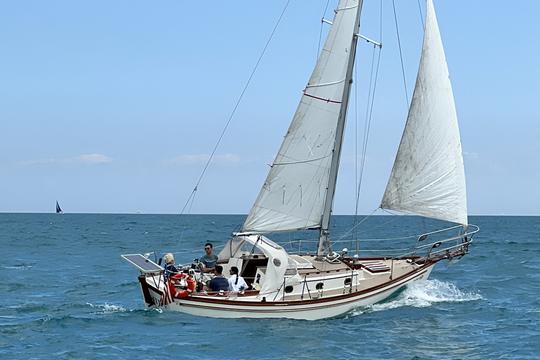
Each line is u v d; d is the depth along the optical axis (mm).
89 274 54969
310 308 31031
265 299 30594
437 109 35188
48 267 60875
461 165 35250
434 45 35594
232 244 33562
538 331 30766
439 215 35156
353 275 33000
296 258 34469
